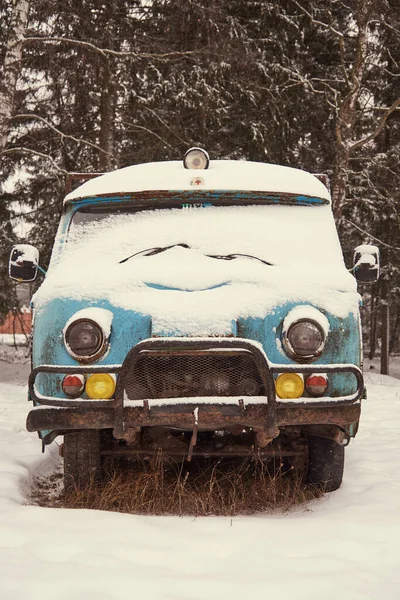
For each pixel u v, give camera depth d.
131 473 4.64
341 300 4.24
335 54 19.62
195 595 2.73
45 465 5.60
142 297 4.18
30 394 4.10
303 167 19.08
